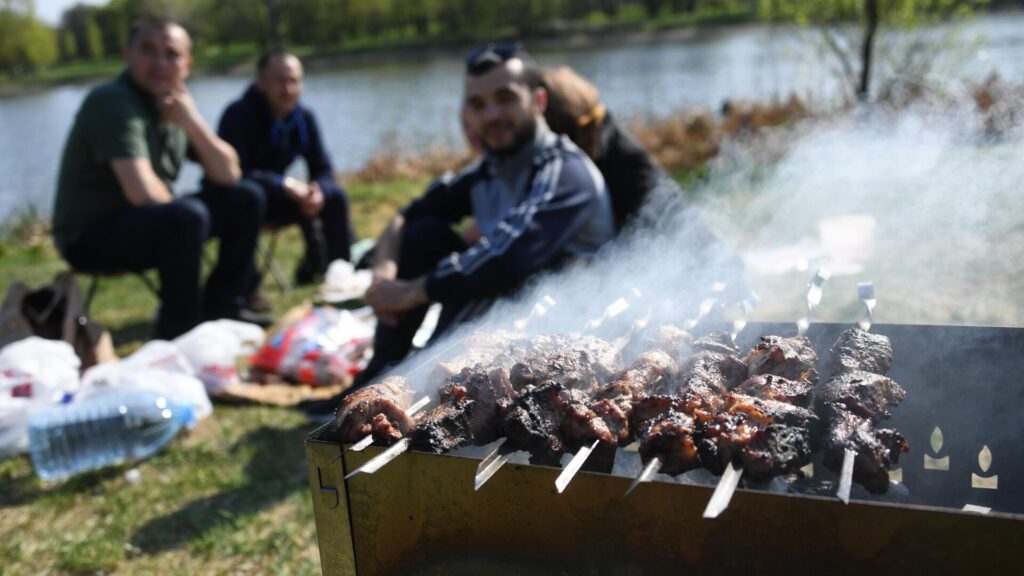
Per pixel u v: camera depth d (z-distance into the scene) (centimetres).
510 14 5406
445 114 2378
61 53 7131
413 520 157
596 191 328
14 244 920
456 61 4394
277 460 358
